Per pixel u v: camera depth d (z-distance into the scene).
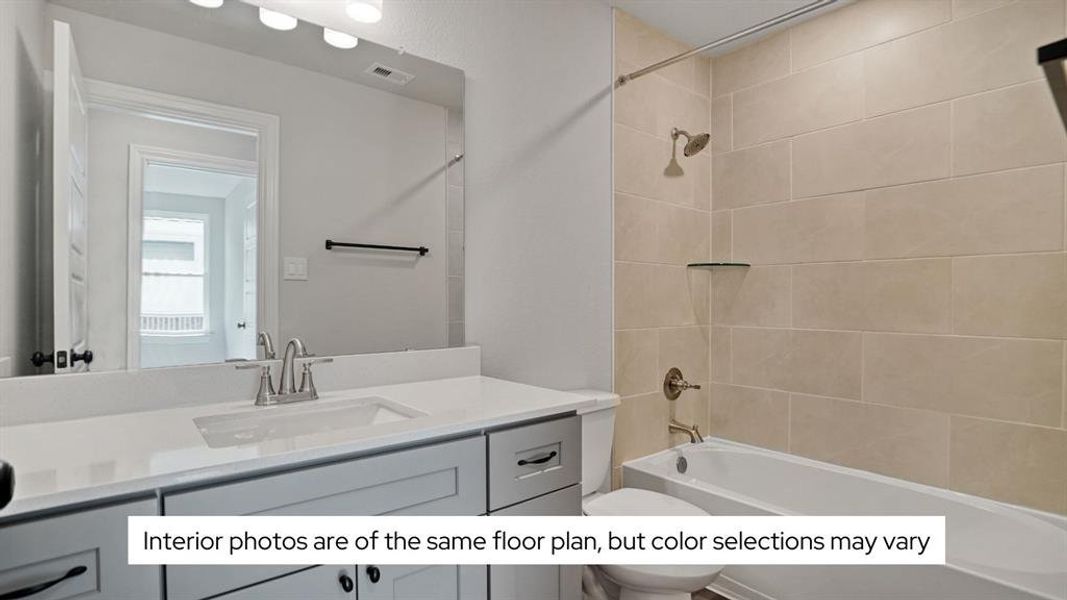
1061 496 1.72
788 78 2.40
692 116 2.61
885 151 2.10
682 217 2.56
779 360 2.44
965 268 1.90
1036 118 1.75
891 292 2.09
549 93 2.03
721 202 2.65
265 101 1.43
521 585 1.22
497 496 1.17
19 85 1.11
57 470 0.80
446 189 1.75
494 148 1.87
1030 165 1.76
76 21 1.18
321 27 1.52
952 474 1.94
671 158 2.51
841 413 2.23
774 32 2.45
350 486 0.96
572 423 1.34
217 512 0.83
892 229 2.08
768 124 2.47
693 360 2.62
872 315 2.14
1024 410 1.79
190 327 1.32
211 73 1.36
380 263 1.62
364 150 1.59
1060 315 1.71
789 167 2.40
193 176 1.33
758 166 2.51
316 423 1.32
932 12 1.98
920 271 2.01
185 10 1.32
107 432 1.03
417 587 1.05
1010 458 1.81
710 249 2.68
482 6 1.84
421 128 1.70
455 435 1.12
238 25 1.39
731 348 2.62
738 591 1.95
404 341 1.67
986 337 1.86
